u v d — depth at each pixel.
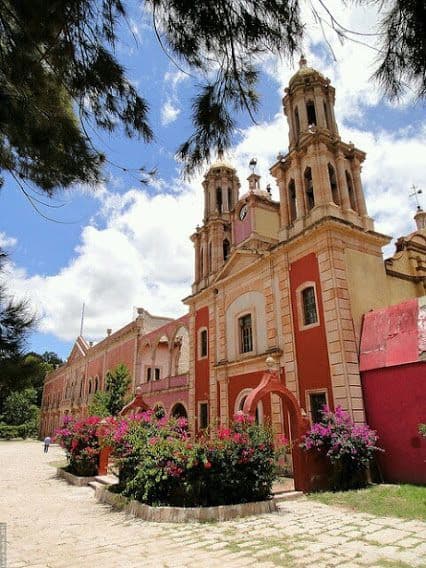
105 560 5.99
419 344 12.56
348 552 6.13
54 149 4.80
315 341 15.14
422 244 20.75
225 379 20.30
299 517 8.64
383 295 16.09
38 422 64.31
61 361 79.50
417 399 12.23
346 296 14.83
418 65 2.70
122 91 4.16
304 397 15.12
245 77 3.45
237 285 20.81
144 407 18.06
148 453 10.17
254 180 22.47
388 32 2.67
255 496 9.66
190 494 9.14
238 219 22.27
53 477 17.70
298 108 19.44
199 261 26.48
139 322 33.78
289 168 19.06
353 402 13.35
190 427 22.44
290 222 18.30
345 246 15.63
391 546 6.39
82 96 4.28
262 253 18.53
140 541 7.08
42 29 3.63
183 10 3.11
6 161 5.11
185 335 33.62
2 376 4.62
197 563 5.73
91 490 13.92
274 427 16.06
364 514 8.74
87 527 8.31
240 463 9.66
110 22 3.47
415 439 12.05
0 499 12.21
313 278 15.83
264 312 18.39
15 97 4.28
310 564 5.60
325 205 16.36
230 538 7.09
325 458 11.91
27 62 3.96
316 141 17.69
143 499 9.45
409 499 9.79
